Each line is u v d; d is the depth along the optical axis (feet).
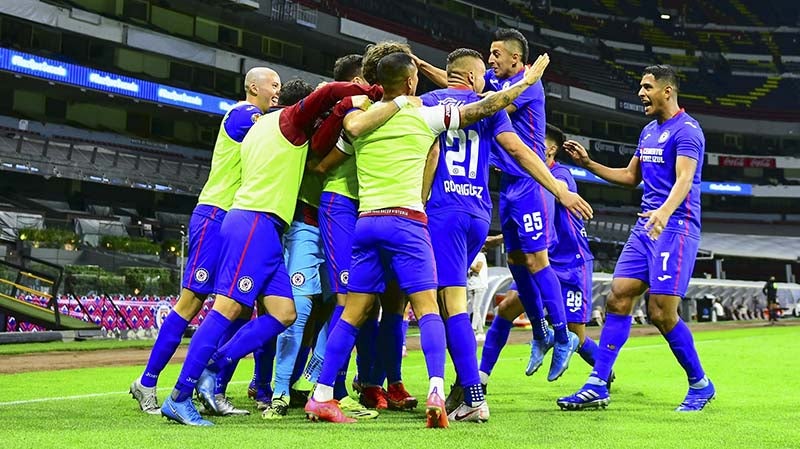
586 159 18.37
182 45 103.55
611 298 16.20
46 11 89.92
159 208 110.01
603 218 160.66
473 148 14.05
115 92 96.89
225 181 15.11
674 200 15.30
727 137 178.09
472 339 13.25
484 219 14.10
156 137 114.73
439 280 13.46
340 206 14.75
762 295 109.70
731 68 181.98
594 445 10.24
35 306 52.85
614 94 156.04
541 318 17.51
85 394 18.72
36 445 9.83
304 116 13.61
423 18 138.10
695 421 13.21
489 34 149.07
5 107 98.73
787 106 176.45
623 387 20.57
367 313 13.26
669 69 16.58
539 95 17.11
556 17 169.89
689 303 96.73
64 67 92.17
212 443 10.05
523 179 16.92
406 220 12.67
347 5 123.03
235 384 22.25
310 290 15.01
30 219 83.51
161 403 16.22
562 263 20.52
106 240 85.15
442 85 17.76
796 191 166.50
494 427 12.14
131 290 68.64
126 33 97.76
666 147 16.28
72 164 97.04
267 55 121.90
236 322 15.35
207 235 14.90
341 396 14.83
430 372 12.26
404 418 13.96
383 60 12.96
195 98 105.60
